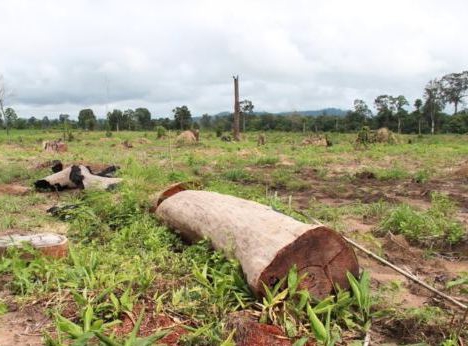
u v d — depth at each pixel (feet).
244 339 11.65
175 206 20.15
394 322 13.10
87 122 188.03
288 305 12.75
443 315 13.62
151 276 14.70
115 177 35.45
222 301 13.30
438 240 21.50
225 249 15.65
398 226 23.09
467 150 82.17
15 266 15.61
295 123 201.36
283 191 37.58
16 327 12.51
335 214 26.61
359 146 90.07
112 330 12.03
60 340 11.23
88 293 13.73
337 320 13.03
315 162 59.93
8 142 100.27
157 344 11.27
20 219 24.36
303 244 13.44
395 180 44.62
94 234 21.07
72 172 33.78
